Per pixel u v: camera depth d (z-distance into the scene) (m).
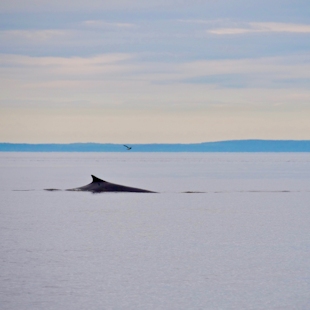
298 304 53.03
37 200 145.38
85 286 58.47
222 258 70.81
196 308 52.00
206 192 176.75
